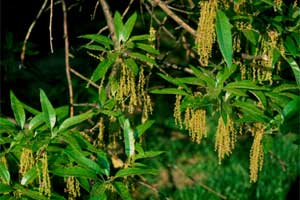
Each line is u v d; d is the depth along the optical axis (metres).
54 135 1.83
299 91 2.28
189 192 4.82
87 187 1.83
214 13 1.91
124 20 3.38
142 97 2.31
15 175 2.12
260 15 2.17
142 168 1.90
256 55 2.12
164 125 5.57
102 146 2.19
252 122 2.09
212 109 2.06
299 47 2.07
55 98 3.20
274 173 4.85
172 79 2.01
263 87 1.96
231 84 1.96
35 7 3.50
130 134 1.93
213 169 5.21
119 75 2.02
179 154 5.58
